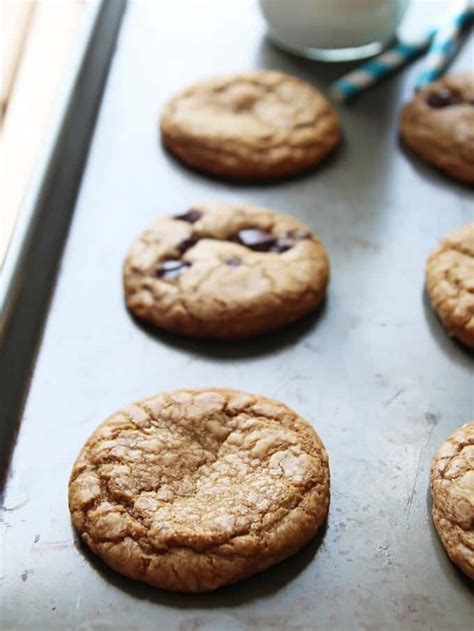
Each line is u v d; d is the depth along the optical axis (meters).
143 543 0.38
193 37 0.59
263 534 0.39
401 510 0.41
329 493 0.41
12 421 0.43
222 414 0.42
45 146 0.51
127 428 0.41
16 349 0.45
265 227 0.49
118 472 0.40
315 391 0.44
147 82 0.56
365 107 0.55
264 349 0.46
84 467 0.40
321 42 0.57
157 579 0.38
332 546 0.40
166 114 0.54
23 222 0.48
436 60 0.56
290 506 0.39
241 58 0.58
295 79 0.55
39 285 0.48
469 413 0.44
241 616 0.38
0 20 0.66
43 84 0.62
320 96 0.55
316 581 0.39
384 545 0.40
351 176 0.52
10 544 0.40
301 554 0.40
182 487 0.40
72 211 0.51
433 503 0.40
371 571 0.39
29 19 0.66
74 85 0.54
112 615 0.38
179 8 0.60
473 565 0.38
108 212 0.51
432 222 0.50
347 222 0.50
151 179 0.52
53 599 0.38
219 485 0.40
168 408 0.42
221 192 0.52
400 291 0.48
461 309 0.45
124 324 0.47
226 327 0.46
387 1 0.55
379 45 0.58
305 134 0.53
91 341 0.46
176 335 0.46
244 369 0.45
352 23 0.55
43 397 0.44
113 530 0.39
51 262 0.49
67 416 0.44
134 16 0.60
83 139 0.54
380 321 0.47
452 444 0.41
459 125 0.52
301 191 0.52
